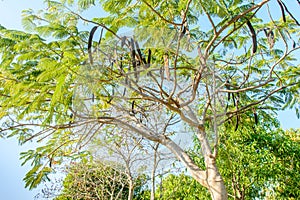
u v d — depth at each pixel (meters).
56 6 4.27
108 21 4.55
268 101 6.23
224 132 7.74
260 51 5.68
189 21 5.05
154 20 4.86
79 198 10.04
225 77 5.43
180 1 4.17
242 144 8.60
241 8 4.62
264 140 8.74
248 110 6.00
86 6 4.00
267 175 8.52
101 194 9.97
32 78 4.02
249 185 8.77
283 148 8.88
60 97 3.72
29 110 4.00
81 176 10.05
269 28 4.99
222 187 4.33
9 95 4.44
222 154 8.42
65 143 5.58
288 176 8.73
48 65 3.38
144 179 8.54
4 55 3.91
